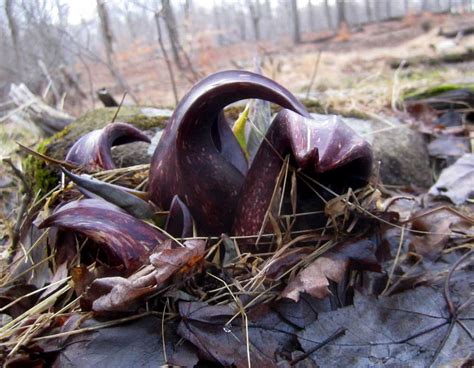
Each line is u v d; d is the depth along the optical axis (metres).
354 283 0.28
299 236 0.28
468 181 0.43
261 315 0.25
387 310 0.26
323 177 0.28
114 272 0.26
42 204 0.37
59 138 0.48
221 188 0.29
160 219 0.29
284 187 0.27
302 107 0.29
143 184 0.37
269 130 0.27
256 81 0.27
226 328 0.24
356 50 2.29
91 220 0.26
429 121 0.64
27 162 0.47
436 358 0.24
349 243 0.28
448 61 1.33
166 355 0.23
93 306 0.24
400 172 0.52
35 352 0.24
